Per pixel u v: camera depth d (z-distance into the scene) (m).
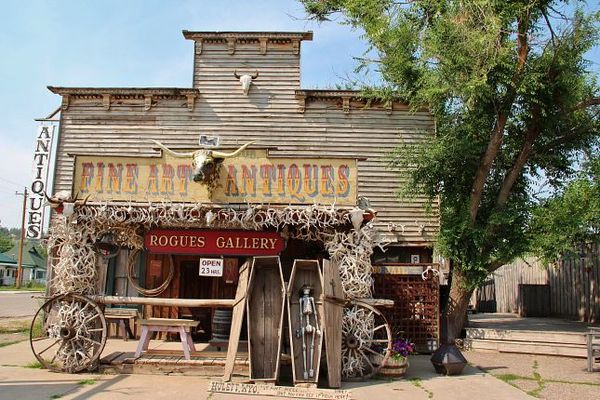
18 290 46.72
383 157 14.21
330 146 14.27
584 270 19.92
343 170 9.10
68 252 8.95
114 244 10.51
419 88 13.59
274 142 14.31
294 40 14.77
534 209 14.21
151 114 14.51
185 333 9.20
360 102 14.48
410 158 13.49
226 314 11.61
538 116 13.16
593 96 13.61
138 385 7.90
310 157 9.11
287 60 14.76
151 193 9.09
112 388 7.66
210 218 8.80
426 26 13.32
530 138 13.43
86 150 14.38
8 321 17.27
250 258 9.47
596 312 19.02
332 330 8.26
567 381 9.09
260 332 8.66
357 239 9.01
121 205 8.99
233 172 9.11
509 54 12.19
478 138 13.97
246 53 14.81
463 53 11.63
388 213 13.98
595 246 18.81
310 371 8.05
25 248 79.44
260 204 8.99
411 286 12.56
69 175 14.27
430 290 12.55
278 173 9.10
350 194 9.04
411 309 12.48
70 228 8.99
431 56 12.16
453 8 12.01
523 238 13.57
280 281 8.93
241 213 8.93
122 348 11.34
